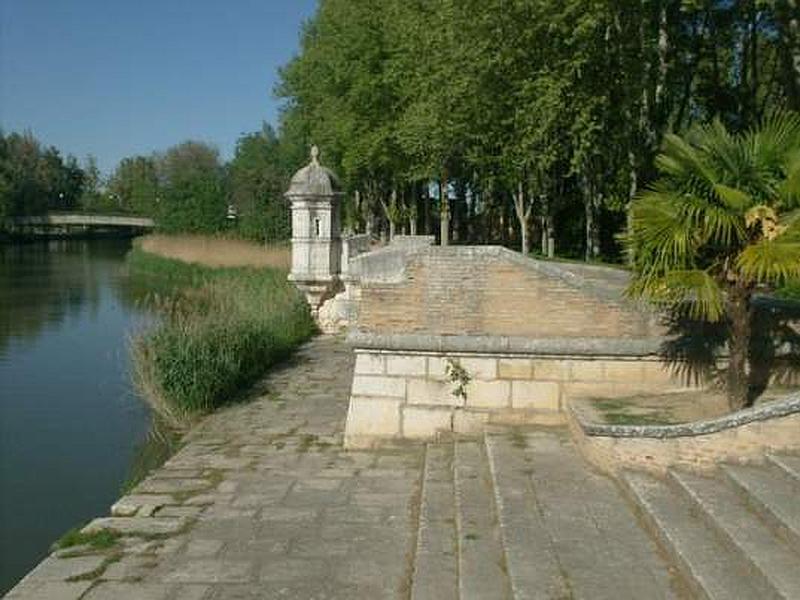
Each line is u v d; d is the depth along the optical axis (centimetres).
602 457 811
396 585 646
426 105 2581
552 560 605
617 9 2077
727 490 672
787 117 805
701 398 955
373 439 1046
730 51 2647
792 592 479
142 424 1433
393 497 861
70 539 750
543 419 1016
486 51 2208
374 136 3603
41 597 630
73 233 9519
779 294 1137
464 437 1018
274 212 4859
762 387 965
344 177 4488
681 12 2256
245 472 966
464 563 624
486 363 1021
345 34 3656
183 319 1513
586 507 715
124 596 630
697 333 994
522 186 3147
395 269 1023
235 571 676
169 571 677
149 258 4562
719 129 820
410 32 2825
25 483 1146
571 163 2325
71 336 2477
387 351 1035
